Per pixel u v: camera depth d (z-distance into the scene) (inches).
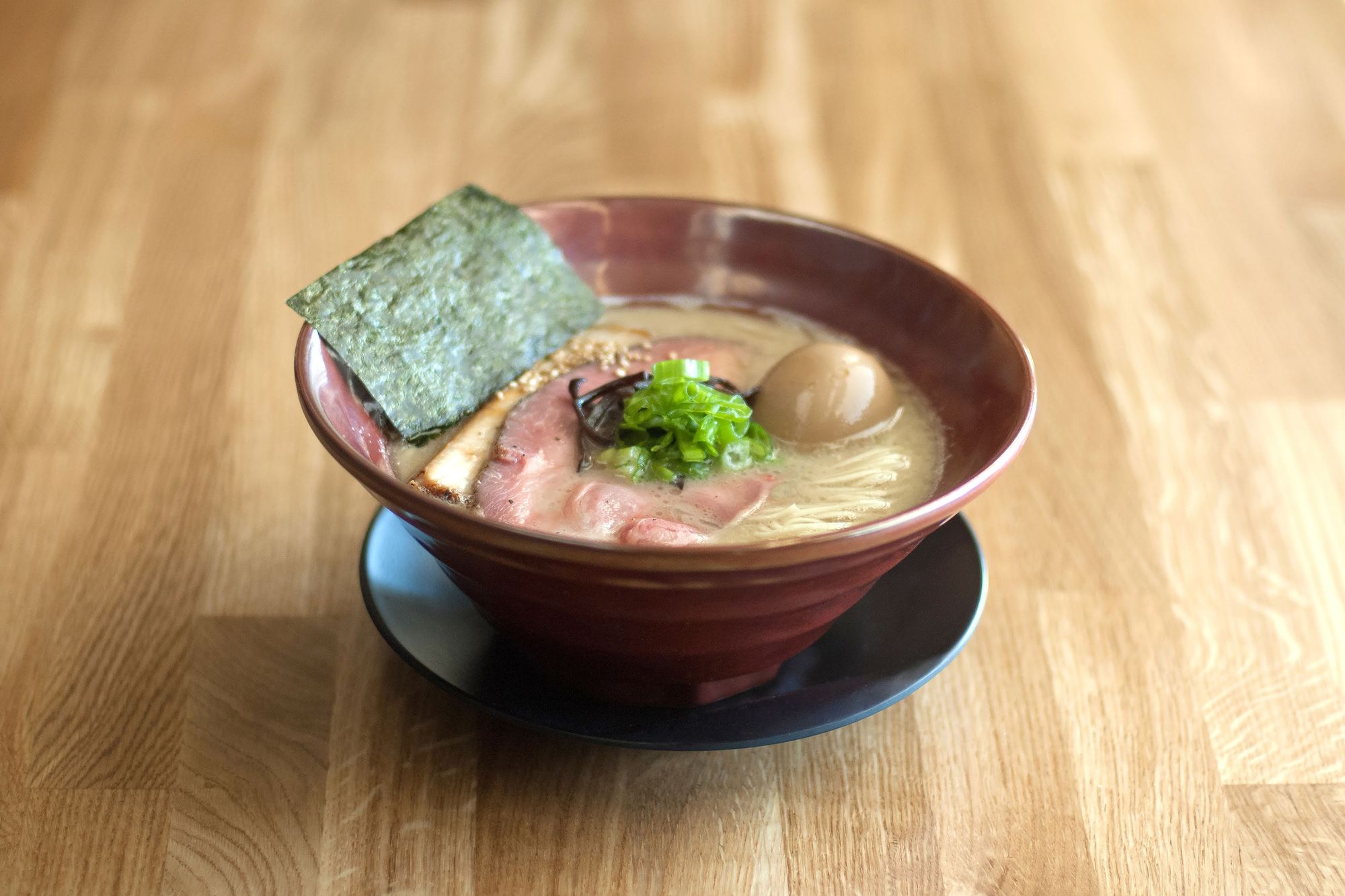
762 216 19.6
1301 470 22.3
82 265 25.5
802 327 19.7
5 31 31.5
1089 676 18.9
